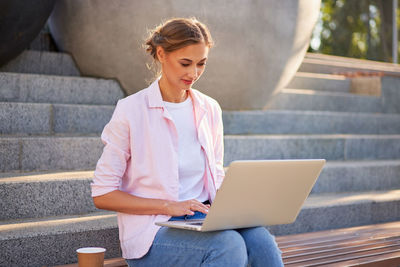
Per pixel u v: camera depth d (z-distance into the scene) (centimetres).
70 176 300
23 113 347
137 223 212
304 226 337
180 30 203
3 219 274
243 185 189
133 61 385
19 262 242
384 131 541
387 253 284
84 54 399
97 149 341
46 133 357
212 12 373
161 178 214
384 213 377
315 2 415
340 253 279
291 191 208
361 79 595
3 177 293
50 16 421
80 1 387
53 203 287
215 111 238
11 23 357
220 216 191
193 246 197
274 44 401
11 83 369
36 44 442
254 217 204
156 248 206
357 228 348
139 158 216
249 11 383
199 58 205
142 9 370
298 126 481
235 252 192
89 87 397
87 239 258
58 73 421
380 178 430
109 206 211
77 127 371
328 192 403
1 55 374
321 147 445
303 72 613
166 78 219
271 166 192
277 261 201
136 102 217
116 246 265
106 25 380
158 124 216
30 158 320
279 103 506
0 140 311
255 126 454
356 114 521
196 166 223
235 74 395
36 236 246
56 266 249
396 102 592
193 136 225
